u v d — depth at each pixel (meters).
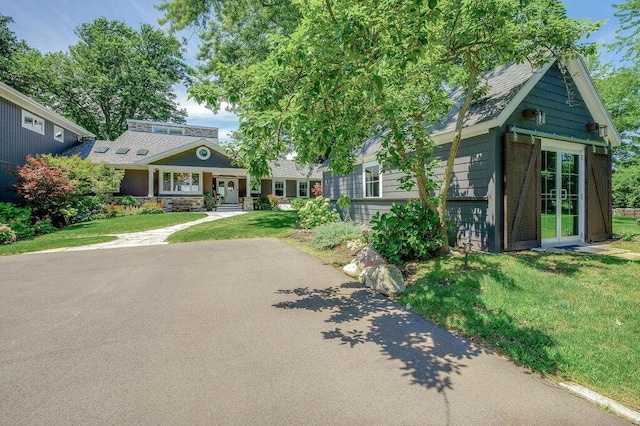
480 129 6.43
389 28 3.27
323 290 4.49
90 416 1.88
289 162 27.61
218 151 21.02
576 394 2.08
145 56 32.84
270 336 3.01
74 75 27.64
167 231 11.54
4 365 2.49
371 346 2.79
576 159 7.46
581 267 4.91
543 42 5.28
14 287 4.72
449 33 5.16
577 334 2.81
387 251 5.61
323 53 3.42
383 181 10.19
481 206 6.51
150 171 19.14
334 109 4.10
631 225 10.74
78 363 2.52
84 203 14.73
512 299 3.66
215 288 4.62
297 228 11.46
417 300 3.85
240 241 9.26
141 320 3.43
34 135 15.77
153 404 2.00
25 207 11.75
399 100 5.68
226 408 1.96
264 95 3.60
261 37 14.99
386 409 1.94
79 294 4.37
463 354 2.63
